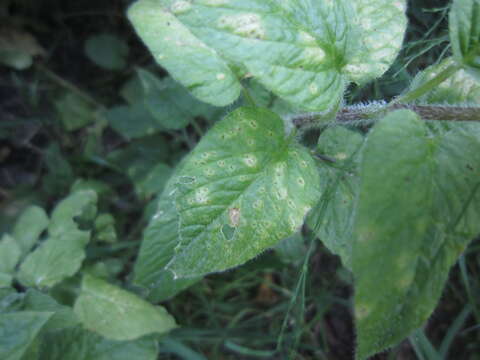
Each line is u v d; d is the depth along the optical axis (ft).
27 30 1.36
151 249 0.76
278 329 1.06
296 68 0.51
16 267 0.93
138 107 1.18
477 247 0.97
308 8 0.51
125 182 1.26
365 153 0.45
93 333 0.81
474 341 1.02
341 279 1.05
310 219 0.72
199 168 0.56
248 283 1.08
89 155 1.23
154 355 0.81
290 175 0.58
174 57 0.64
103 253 1.05
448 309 1.05
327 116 0.64
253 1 0.48
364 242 0.43
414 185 0.45
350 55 0.55
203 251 0.54
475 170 0.49
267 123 0.59
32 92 1.28
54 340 0.79
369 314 0.45
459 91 0.63
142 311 0.83
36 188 1.28
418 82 0.66
